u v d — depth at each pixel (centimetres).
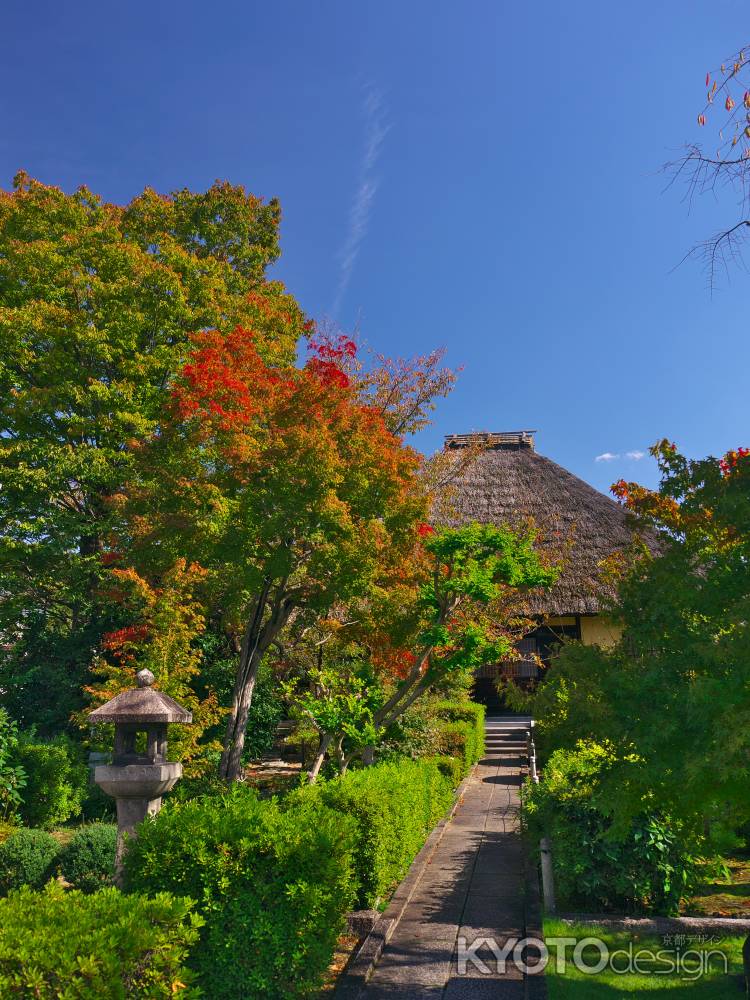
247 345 1298
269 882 550
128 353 1909
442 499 2409
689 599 528
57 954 354
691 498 567
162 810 616
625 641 589
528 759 1758
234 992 522
